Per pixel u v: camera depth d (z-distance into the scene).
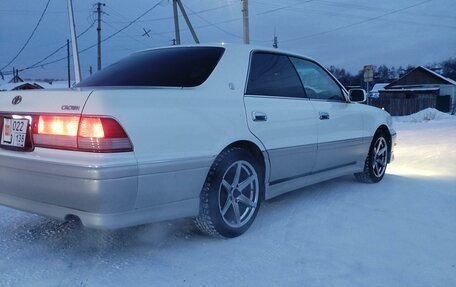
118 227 3.06
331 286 3.02
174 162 3.26
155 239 3.77
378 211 4.72
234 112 3.79
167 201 3.31
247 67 4.15
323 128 4.88
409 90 50.78
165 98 3.33
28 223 4.15
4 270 3.13
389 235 4.00
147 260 3.35
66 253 3.46
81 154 3.00
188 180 3.39
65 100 3.13
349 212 4.67
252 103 4.02
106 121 2.98
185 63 4.03
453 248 3.73
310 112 4.70
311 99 4.84
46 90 3.33
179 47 4.43
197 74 3.86
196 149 3.43
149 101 3.22
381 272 3.25
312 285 3.02
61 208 3.13
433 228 4.21
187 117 3.40
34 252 3.47
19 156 3.25
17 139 3.35
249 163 3.93
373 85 73.19
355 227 4.19
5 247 3.56
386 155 6.28
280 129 4.25
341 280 3.10
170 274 3.13
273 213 4.59
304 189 5.68
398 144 11.59
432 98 40.41
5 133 3.46
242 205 3.95
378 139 6.09
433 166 7.69
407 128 19.70
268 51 4.52
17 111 3.36
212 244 3.69
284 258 3.45
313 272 3.21
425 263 3.42
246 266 3.29
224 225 3.71
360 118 5.61
